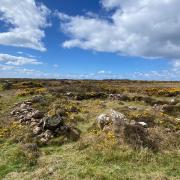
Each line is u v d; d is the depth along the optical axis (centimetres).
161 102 2817
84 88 4356
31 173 1021
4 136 1498
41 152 1268
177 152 1244
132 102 2941
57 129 1512
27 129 1540
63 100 2783
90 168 1038
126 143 1284
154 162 1123
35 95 3162
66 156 1196
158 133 1445
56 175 981
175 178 977
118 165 1094
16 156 1174
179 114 2250
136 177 977
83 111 2164
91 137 1391
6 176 1005
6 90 4288
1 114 2114
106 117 1605
